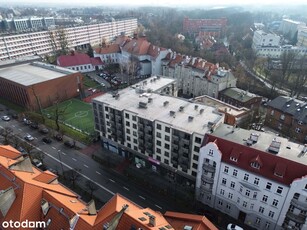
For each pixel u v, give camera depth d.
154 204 66.25
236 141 57.66
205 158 59.81
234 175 56.72
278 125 100.38
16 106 123.75
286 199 51.06
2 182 45.81
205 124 67.06
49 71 135.12
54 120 109.12
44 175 49.81
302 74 140.88
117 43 188.00
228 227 57.34
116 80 153.62
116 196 45.50
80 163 82.19
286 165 50.47
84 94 136.12
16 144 85.06
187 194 69.31
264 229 57.72
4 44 187.75
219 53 179.62
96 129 89.06
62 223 40.25
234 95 115.06
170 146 69.81
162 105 78.88
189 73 132.75
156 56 150.75
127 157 84.44
